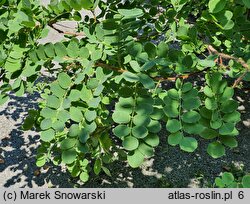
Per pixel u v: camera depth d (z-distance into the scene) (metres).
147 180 0.99
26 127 0.66
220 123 0.45
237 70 0.56
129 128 0.45
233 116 0.45
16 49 0.54
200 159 1.05
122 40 0.53
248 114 1.18
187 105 0.46
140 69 0.48
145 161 1.05
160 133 1.14
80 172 0.77
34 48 0.54
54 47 0.52
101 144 0.67
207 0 0.67
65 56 0.53
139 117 0.45
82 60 0.52
